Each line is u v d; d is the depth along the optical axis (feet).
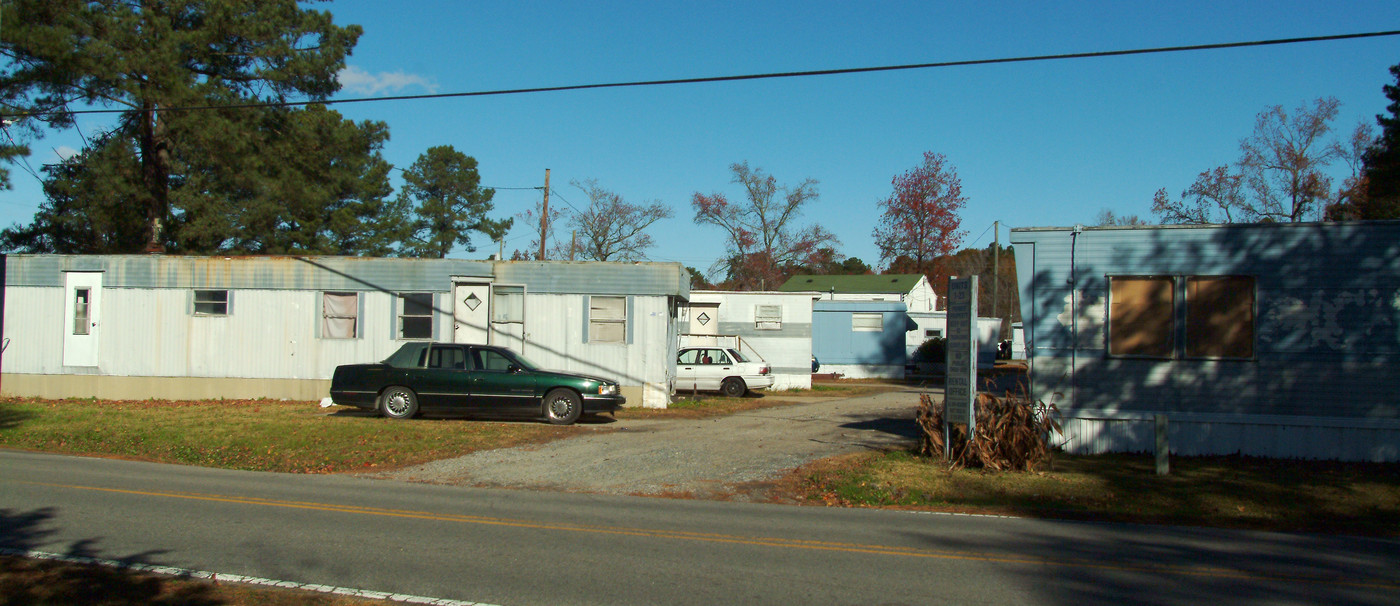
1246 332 45.32
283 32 84.17
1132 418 46.21
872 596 21.02
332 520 28.71
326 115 92.48
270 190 87.61
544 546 25.55
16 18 67.46
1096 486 37.45
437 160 190.39
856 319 131.13
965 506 34.71
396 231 161.58
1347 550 27.37
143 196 87.66
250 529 26.99
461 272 69.26
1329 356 44.24
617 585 21.53
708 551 25.39
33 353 71.15
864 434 54.13
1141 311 46.44
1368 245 43.96
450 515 30.07
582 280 69.62
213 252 108.47
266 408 63.21
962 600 20.80
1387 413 43.42
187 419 55.16
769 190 203.51
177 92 74.13
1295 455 44.42
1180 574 23.58
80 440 47.85
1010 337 204.03
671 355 73.26
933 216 192.54
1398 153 87.35
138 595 19.61
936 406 45.65
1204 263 45.78
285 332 69.87
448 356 57.82
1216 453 45.37
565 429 54.19
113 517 28.27
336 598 19.90
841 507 34.42
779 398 86.17
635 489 37.01
